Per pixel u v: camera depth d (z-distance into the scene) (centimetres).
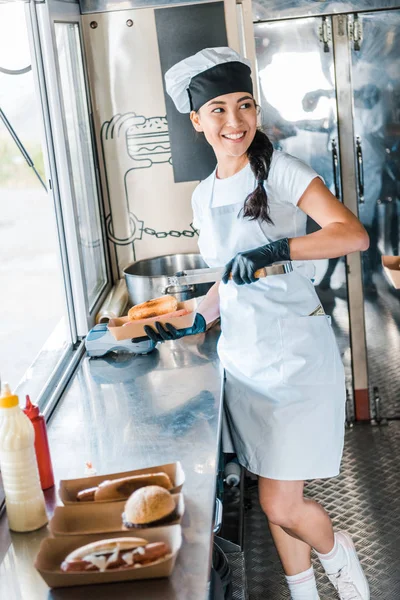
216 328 286
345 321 393
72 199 270
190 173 328
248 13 318
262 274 207
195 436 194
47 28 256
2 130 312
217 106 216
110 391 231
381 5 354
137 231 335
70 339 281
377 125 370
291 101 368
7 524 160
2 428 153
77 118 309
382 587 271
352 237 199
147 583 134
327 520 234
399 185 376
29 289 359
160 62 317
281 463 223
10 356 288
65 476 177
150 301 243
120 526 146
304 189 209
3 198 383
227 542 238
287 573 246
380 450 374
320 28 359
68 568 133
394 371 399
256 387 225
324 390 220
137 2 312
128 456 186
